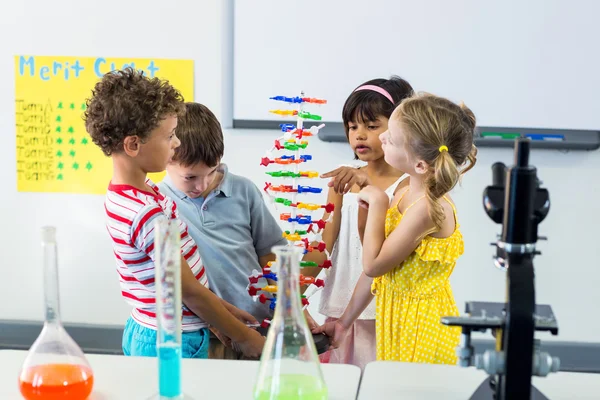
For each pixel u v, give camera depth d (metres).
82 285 2.72
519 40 2.42
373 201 1.45
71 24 2.55
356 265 1.71
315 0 2.45
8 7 2.56
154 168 1.29
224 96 2.54
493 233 2.56
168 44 2.53
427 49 2.45
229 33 2.50
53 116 2.61
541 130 2.46
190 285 1.30
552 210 2.54
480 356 0.85
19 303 2.75
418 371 1.04
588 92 2.43
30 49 2.58
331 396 0.95
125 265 1.29
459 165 1.43
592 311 2.59
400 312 1.45
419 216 1.37
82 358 0.90
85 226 2.68
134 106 1.23
